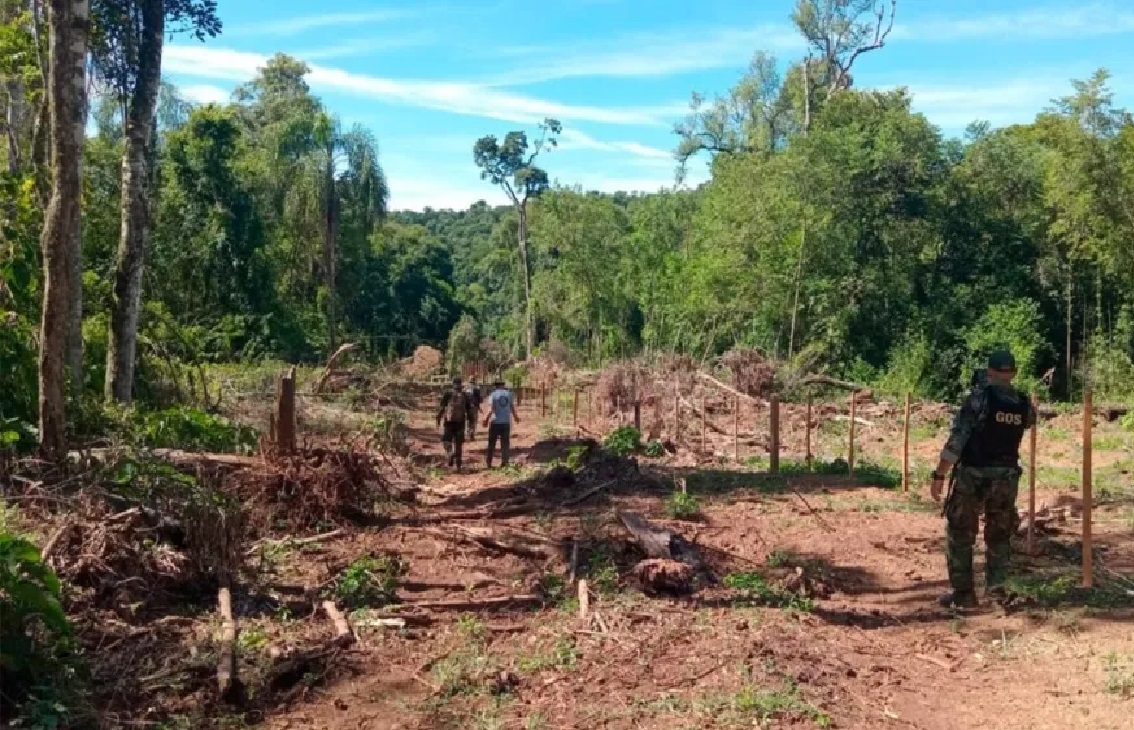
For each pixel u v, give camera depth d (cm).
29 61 1639
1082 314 3431
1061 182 2928
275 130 4844
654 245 5281
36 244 1195
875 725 493
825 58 4734
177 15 1631
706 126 5312
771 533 1015
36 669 515
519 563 867
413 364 4753
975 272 3459
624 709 507
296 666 575
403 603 721
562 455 1764
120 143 3191
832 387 3089
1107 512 1082
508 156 6650
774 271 3462
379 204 5116
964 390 3156
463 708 526
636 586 760
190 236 3834
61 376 878
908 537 980
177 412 1216
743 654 581
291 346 4191
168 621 632
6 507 769
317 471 1018
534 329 6178
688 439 1978
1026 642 623
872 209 3450
